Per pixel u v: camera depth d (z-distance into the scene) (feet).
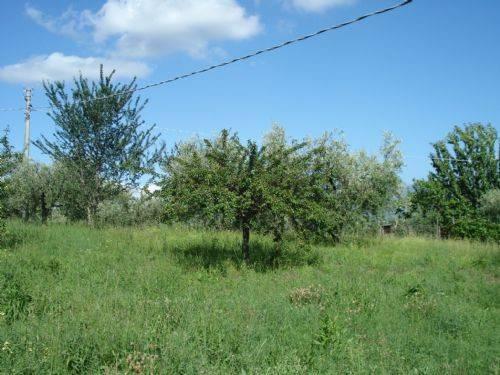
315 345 22.26
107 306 26.18
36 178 75.31
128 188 77.51
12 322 22.50
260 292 33.47
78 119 74.84
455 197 110.01
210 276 38.14
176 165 60.80
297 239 45.37
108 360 18.83
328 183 61.93
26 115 98.84
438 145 114.21
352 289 34.96
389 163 64.49
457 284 41.57
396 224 101.35
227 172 41.93
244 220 43.37
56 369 17.46
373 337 25.17
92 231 55.52
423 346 24.64
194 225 64.34
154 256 44.50
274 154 44.16
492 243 71.41
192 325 22.15
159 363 18.30
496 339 26.30
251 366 18.90
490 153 110.42
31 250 42.09
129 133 76.33
